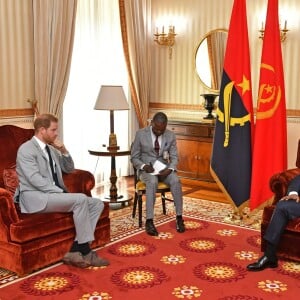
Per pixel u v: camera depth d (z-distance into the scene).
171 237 3.62
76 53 5.09
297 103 5.10
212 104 5.47
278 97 3.88
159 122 3.87
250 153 3.98
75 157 5.22
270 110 3.88
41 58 4.56
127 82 5.85
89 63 5.26
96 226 3.31
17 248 2.79
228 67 3.98
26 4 4.52
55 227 2.97
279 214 2.98
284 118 3.92
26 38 4.56
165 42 6.03
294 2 4.98
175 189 3.81
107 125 5.59
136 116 6.05
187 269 2.97
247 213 4.27
